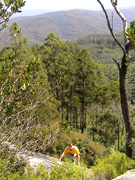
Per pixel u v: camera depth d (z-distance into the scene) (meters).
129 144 6.04
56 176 3.51
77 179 3.57
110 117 23.28
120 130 24.44
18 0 2.71
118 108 23.36
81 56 27.83
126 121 6.29
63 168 3.80
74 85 29.42
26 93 3.25
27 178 3.29
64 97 30.64
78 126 35.44
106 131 23.73
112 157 4.92
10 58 3.53
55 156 12.30
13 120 3.14
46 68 31.45
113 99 24.34
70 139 14.80
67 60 32.38
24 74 3.34
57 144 12.91
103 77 39.28
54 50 31.95
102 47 168.88
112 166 4.38
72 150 5.29
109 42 176.38
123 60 6.00
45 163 5.18
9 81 3.03
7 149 3.14
